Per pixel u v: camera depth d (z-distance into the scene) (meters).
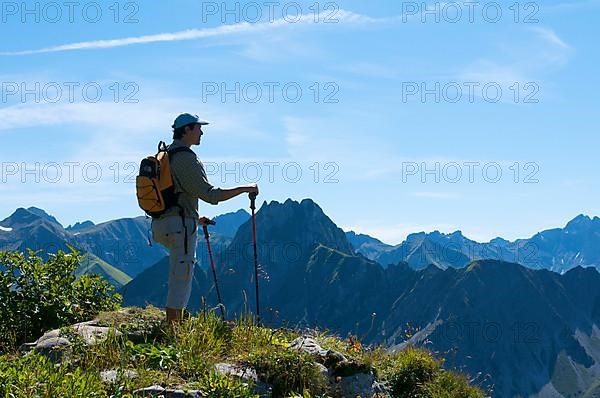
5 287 12.46
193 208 10.41
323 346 11.10
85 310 13.02
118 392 7.61
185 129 10.37
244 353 9.70
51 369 7.79
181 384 8.26
